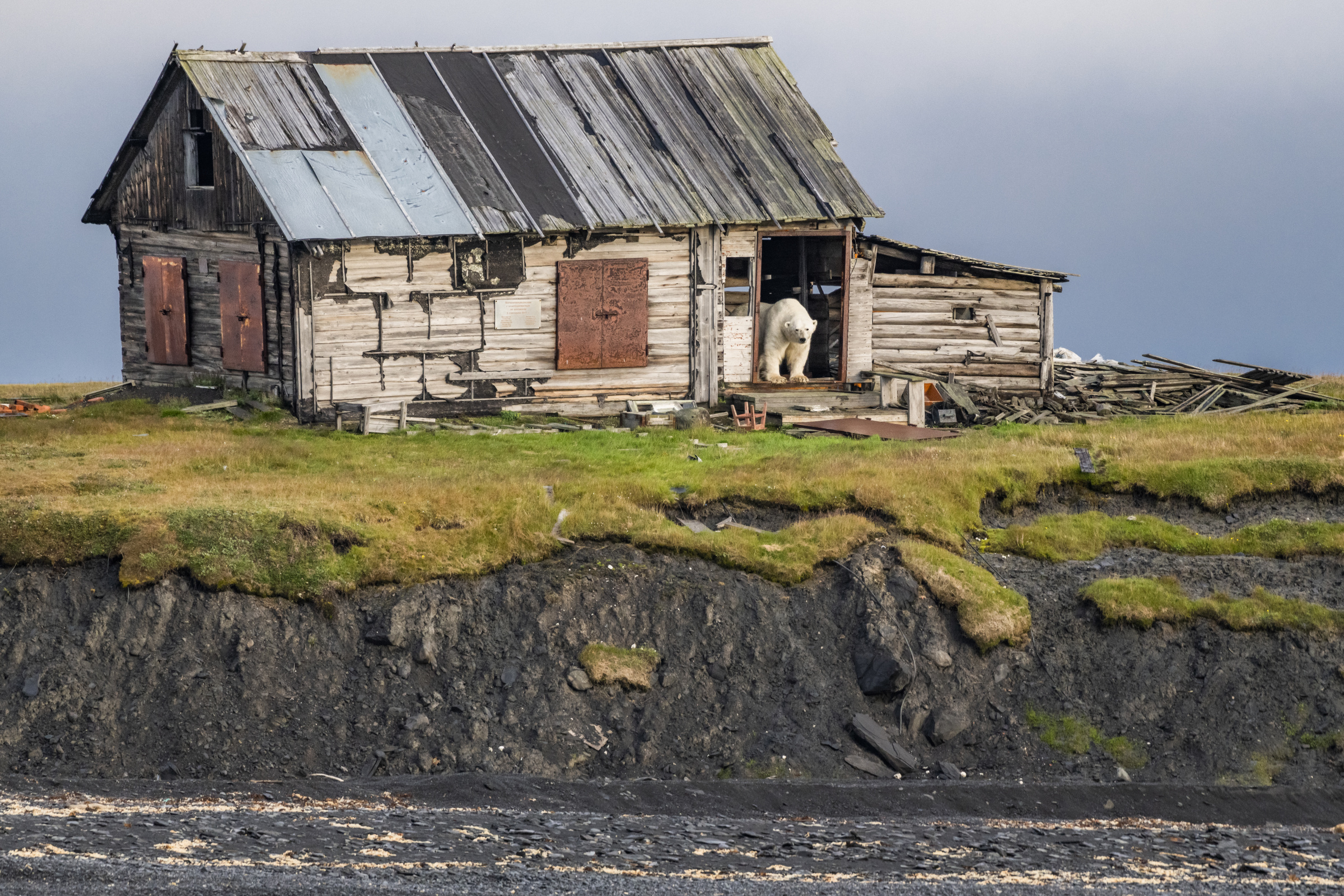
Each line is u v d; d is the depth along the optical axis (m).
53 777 54.78
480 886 42.44
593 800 55.28
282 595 63.16
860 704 63.22
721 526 72.06
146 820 48.34
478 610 64.25
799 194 108.44
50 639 60.28
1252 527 75.81
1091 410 110.81
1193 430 95.44
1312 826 56.19
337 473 77.06
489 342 98.56
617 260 101.38
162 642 60.88
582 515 70.00
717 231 104.50
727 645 64.12
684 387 104.94
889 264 115.69
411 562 65.38
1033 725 63.09
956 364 113.38
